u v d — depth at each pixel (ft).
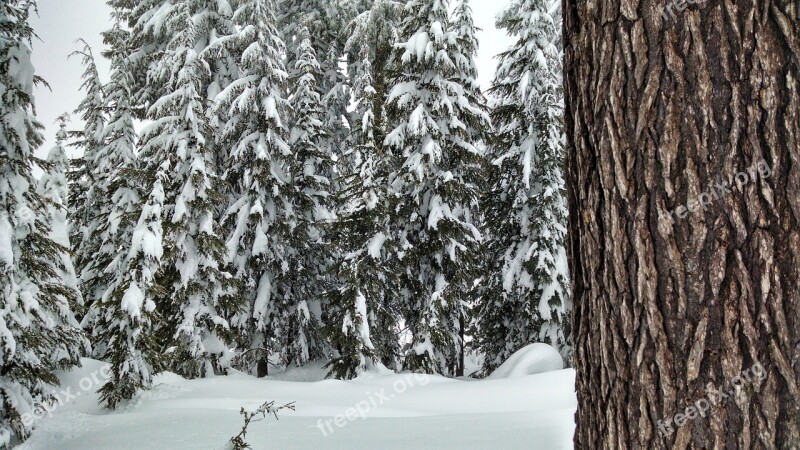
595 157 5.14
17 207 29.30
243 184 57.98
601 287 5.07
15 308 28.94
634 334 4.67
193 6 65.46
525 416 21.98
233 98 55.62
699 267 4.31
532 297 51.06
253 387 42.06
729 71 4.27
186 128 46.88
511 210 53.93
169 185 45.50
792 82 4.10
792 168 4.08
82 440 25.54
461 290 51.24
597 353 5.14
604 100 4.99
